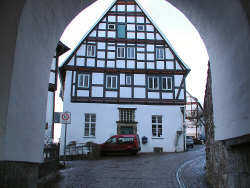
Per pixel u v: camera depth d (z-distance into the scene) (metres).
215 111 6.84
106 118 23.05
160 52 24.45
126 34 24.50
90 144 18.36
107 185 8.41
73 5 6.83
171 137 23.30
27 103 5.38
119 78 23.83
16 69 4.80
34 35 5.59
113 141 20.05
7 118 4.51
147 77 24.08
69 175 10.12
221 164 6.66
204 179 9.04
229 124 5.79
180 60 24.27
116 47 24.23
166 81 24.11
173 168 11.97
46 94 6.67
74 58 23.62
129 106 23.47
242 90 5.05
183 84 24.09
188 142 29.02
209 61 7.28
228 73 5.79
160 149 23.03
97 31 24.34
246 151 5.04
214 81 6.85
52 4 5.96
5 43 4.72
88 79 23.52
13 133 4.75
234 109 5.47
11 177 4.64
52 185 7.92
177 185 8.27
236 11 5.07
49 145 9.41
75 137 22.38
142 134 23.16
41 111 6.29
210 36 6.76
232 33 5.46
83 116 22.83
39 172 6.94
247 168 5.02
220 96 6.39
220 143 6.67
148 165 13.35
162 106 23.72
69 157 17.62
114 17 24.77
